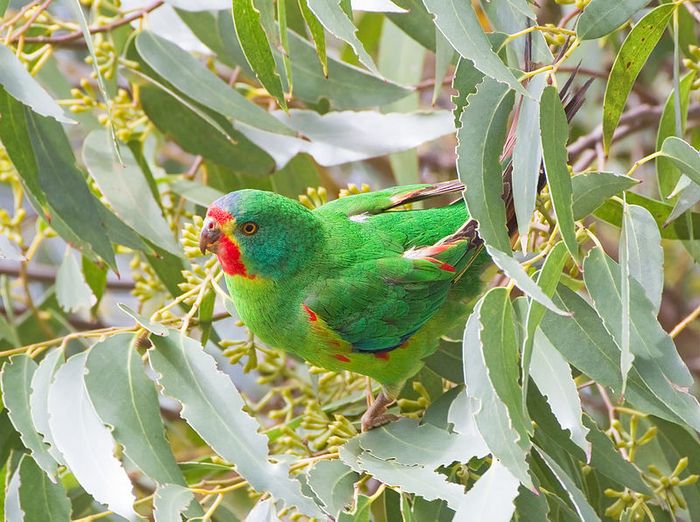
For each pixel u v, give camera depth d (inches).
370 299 179.2
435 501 156.4
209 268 189.6
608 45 287.0
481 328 138.6
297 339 184.5
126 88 261.1
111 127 174.6
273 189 237.5
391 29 245.9
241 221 177.6
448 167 318.7
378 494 150.9
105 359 159.5
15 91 171.0
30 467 164.1
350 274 179.8
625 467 163.9
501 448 137.0
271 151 218.4
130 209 204.2
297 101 256.8
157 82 216.5
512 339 143.5
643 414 185.9
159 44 214.4
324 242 181.3
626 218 164.4
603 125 173.8
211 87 211.5
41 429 159.5
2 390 167.5
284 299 181.5
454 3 146.7
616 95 170.6
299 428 212.7
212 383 157.5
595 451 165.0
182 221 249.4
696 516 180.9
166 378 157.5
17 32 212.7
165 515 145.9
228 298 179.6
